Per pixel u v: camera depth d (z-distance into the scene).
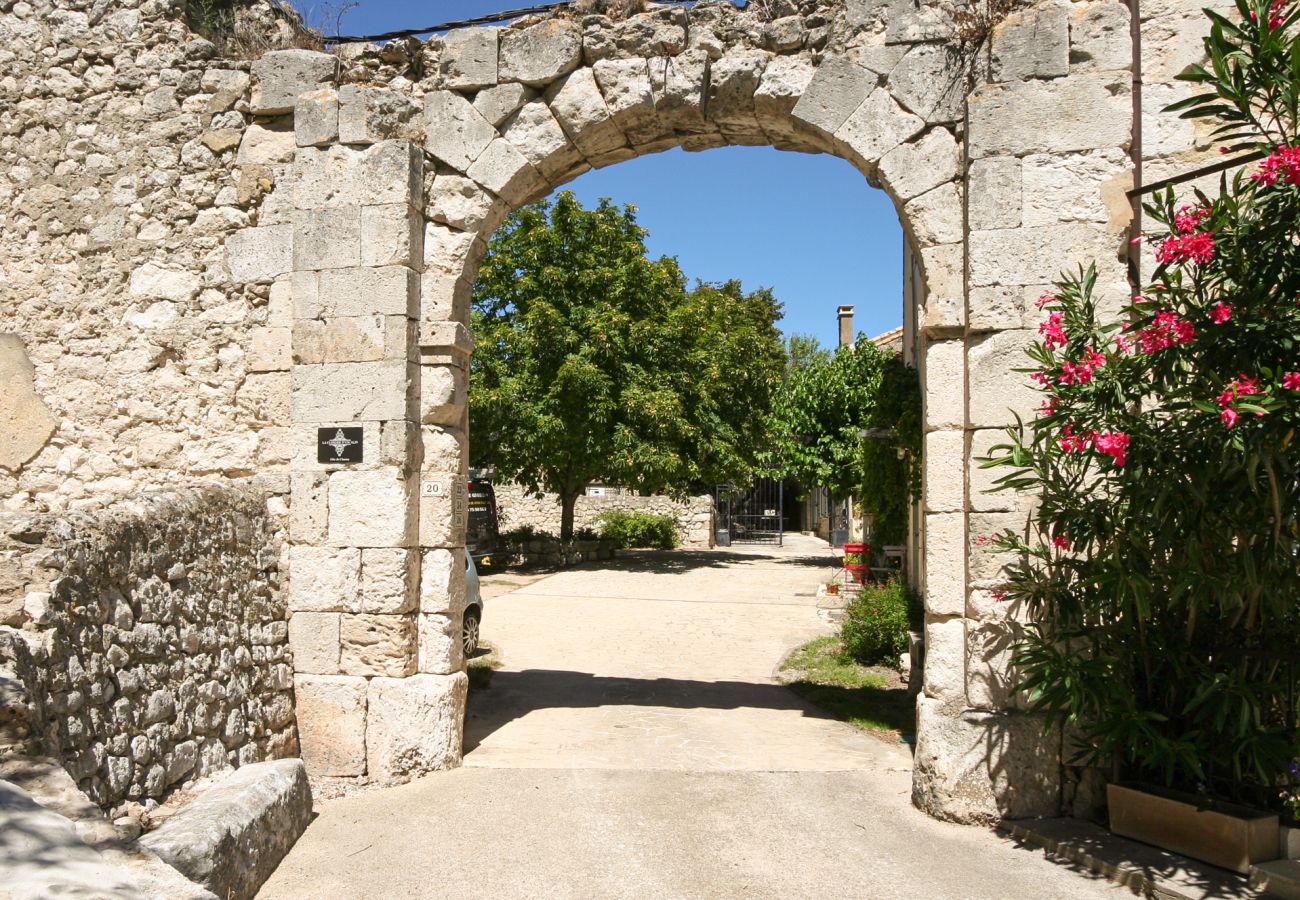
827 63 5.72
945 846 4.68
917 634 8.48
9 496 6.53
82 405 6.52
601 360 19.61
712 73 5.87
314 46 6.74
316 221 6.14
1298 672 4.39
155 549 4.57
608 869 4.35
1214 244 4.05
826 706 7.81
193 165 6.48
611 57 6.04
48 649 3.56
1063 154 5.26
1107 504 4.55
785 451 18.67
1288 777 4.42
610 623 13.16
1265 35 3.92
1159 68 5.24
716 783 5.59
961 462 5.40
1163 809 4.46
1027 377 5.20
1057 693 4.39
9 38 6.75
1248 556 3.99
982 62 5.48
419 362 6.18
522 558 21.70
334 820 5.00
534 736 6.71
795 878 4.27
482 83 6.14
